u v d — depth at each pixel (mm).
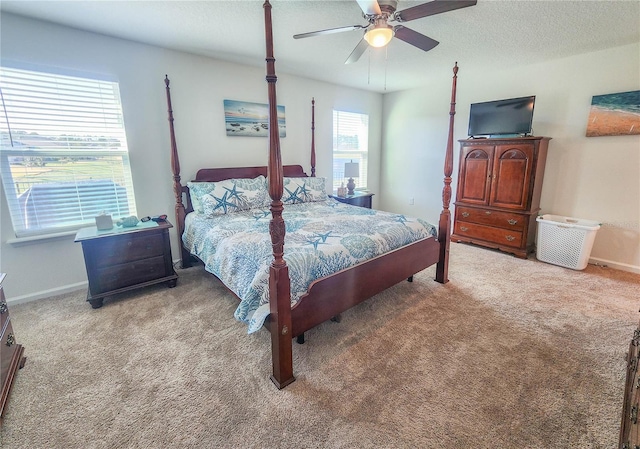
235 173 3580
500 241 3752
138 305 2516
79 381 1660
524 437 1325
